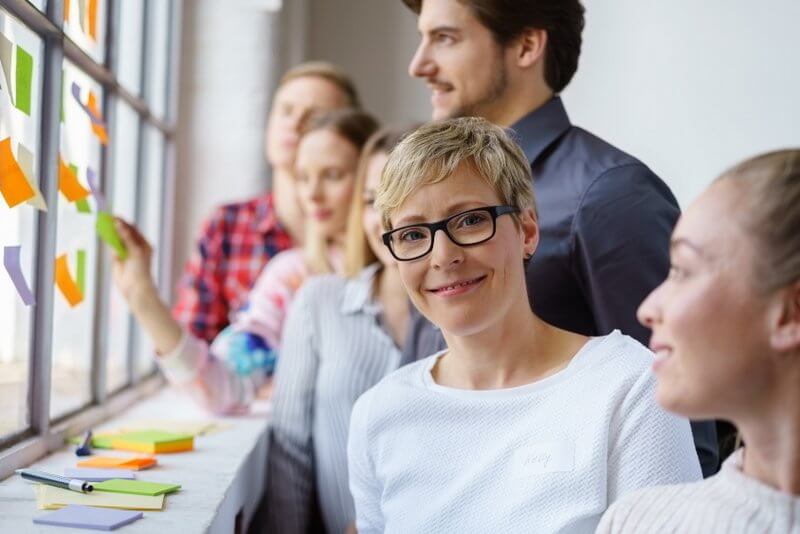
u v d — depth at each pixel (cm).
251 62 339
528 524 116
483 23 160
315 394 214
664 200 150
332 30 400
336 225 257
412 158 122
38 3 160
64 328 191
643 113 362
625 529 96
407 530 124
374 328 211
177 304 335
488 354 127
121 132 243
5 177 138
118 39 221
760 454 86
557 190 154
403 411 130
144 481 152
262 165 341
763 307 80
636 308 145
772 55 357
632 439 116
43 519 124
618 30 362
